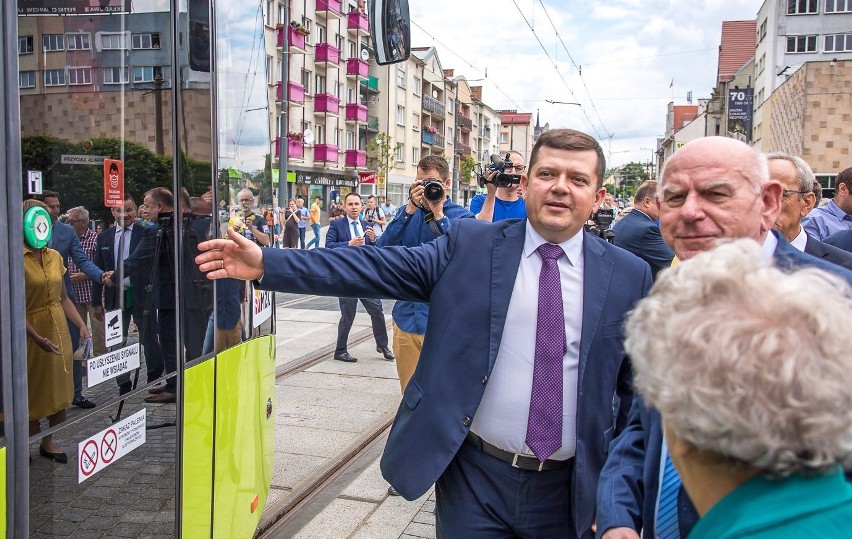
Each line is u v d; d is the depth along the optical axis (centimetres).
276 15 2262
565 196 224
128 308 192
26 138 156
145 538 201
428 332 238
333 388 657
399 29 369
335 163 4062
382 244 463
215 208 250
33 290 157
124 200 191
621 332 229
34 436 158
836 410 89
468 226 245
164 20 211
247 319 289
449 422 227
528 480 230
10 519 151
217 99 253
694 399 93
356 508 407
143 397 199
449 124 6331
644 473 176
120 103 188
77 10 173
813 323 93
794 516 90
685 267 108
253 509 301
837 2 4062
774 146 2902
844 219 552
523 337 229
